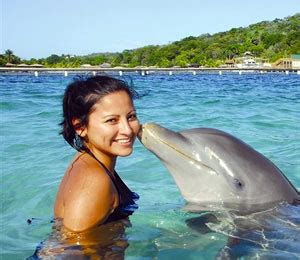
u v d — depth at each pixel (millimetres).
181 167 1495
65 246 1126
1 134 2879
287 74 25156
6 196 1729
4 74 21734
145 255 1162
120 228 1246
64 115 1253
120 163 2158
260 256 1183
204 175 1484
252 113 4215
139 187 1811
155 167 2096
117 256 1128
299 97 6258
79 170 1169
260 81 13625
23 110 4094
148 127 1475
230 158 1486
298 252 1204
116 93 1193
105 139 1192
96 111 1184
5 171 2047
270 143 2777
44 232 1312
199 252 1201
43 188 1792
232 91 7812
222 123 3533
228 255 1188
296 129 3314
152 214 1430
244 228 1343
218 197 1483
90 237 1142
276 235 1300
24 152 2393
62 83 10797
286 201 1485
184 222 1384
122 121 1193
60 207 1188
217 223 1376
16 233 1331
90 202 1128
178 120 3660
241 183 1468
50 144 2566
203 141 1505
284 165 2229
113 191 1191
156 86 9664
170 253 1191
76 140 1252
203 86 9828
